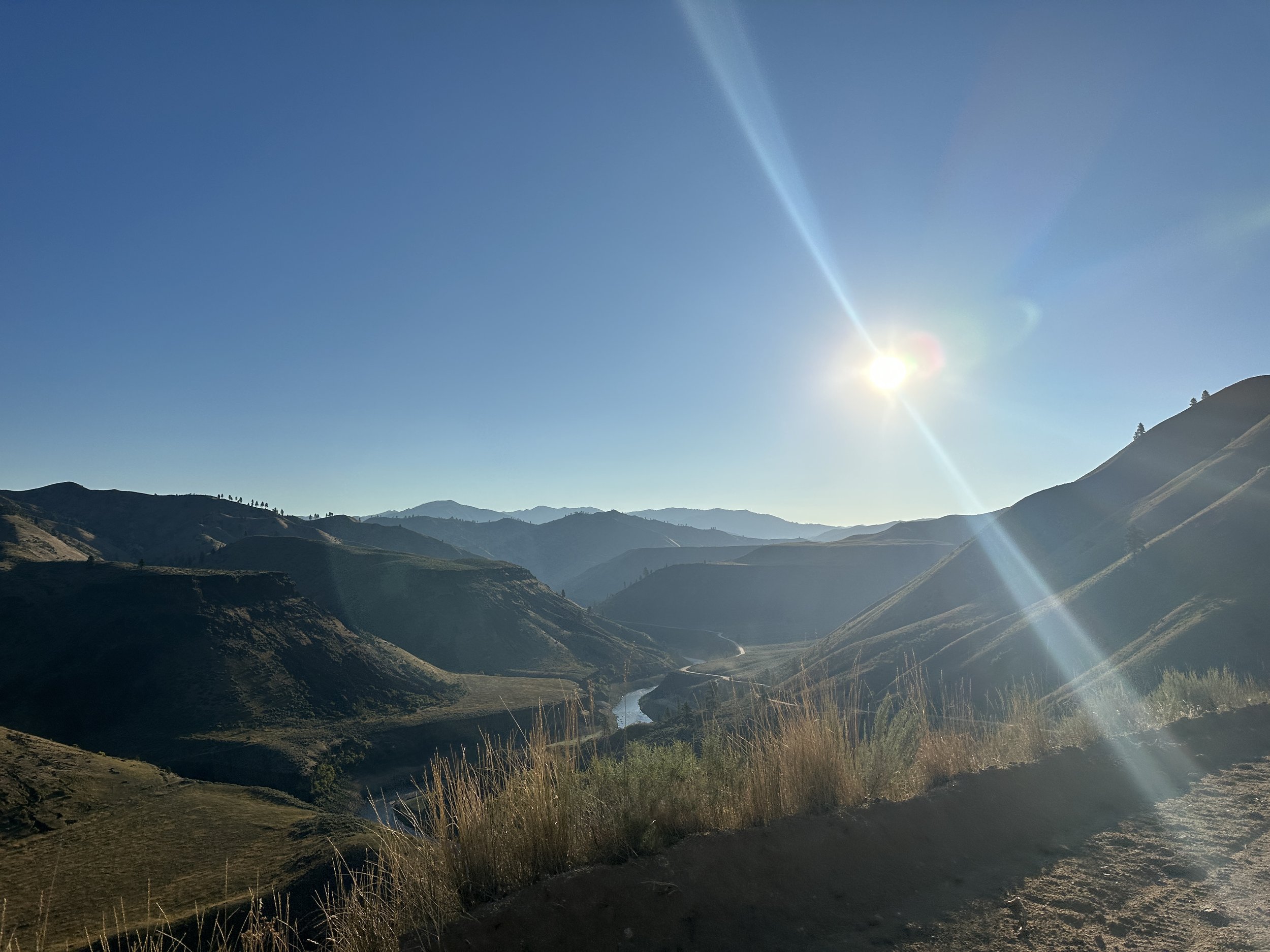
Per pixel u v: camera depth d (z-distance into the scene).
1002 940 4.08
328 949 3.67
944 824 5.69
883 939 4.09
